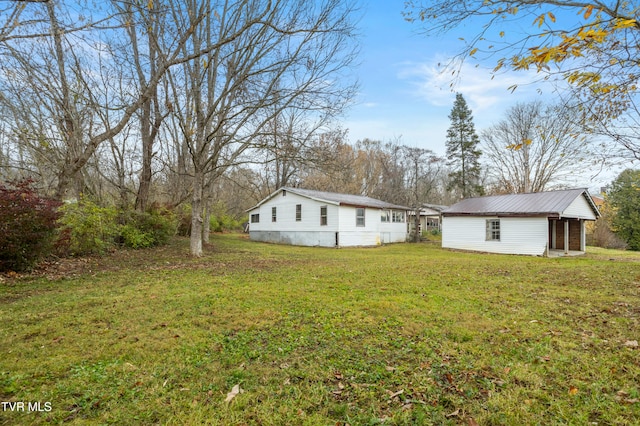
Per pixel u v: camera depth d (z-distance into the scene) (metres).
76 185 13.09
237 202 35.41
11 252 7.34
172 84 11.49
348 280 7.70
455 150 33.44
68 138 10.97
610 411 2.42
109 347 3.63
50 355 3.41
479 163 32.94
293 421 2.36
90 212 10.90
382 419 2.37
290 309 5.16
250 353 3.48
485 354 3.46
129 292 6.30
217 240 21.17
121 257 10.87
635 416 2.36
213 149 12.95
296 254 14.57
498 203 18.14
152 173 15.58
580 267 10.08
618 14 3.64
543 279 7.90
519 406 2.50
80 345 3.68
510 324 4.43
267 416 2.41
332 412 2.47
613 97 5.05
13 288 6.46
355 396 2.67
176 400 2.60
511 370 3.08
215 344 3.73
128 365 3.17
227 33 11.38
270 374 3.04
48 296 5.93
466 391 2.72
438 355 3.44
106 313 4.90
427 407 2.50
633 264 11.00
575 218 16.84
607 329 4.20
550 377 2.96
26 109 11.27
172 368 3.13
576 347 3.62
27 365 3.16
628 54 4.25
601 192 27.28
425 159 35.97
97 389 2.74
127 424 2.30
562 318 4.69
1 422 2.28
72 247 9.80
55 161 11.71
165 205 16.50
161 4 10.02
